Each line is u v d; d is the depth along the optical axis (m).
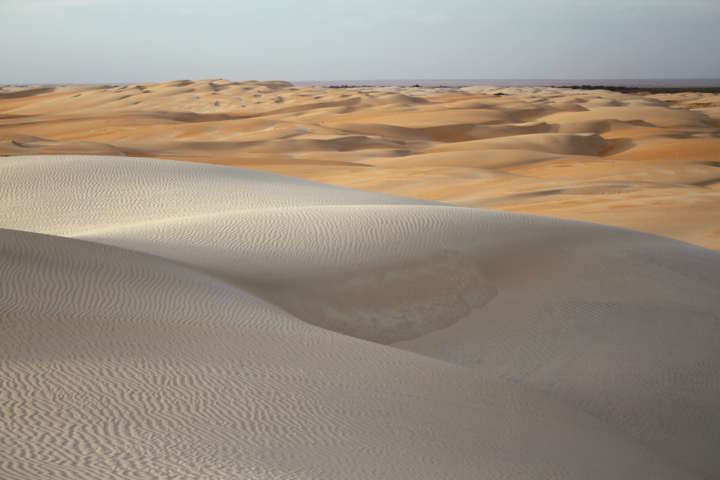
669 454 11.23
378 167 54.19
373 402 8.84
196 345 10.05
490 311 16.17
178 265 16.17
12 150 55.59
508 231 20.16
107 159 33.25
